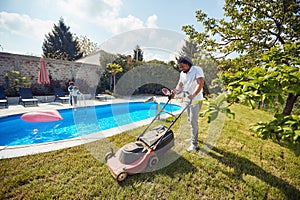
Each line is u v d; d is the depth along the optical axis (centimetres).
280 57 221
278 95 148
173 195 245
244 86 158
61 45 3306
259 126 188
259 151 389
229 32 537
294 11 464
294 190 266
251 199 242
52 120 685
